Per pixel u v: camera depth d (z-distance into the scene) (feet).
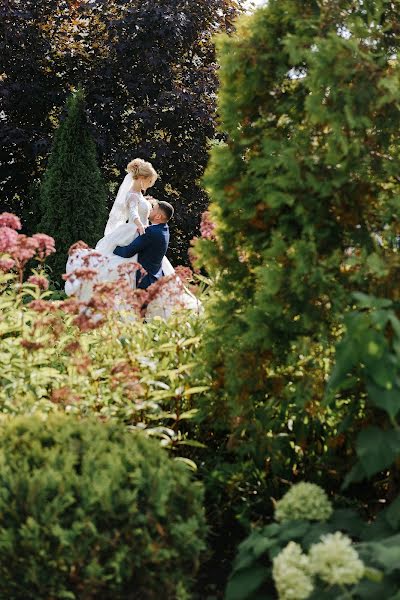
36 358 11.44
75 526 7.68
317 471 10.98
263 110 10.55
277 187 9.86
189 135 40.22
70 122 35.27
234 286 10.98
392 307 9.29
